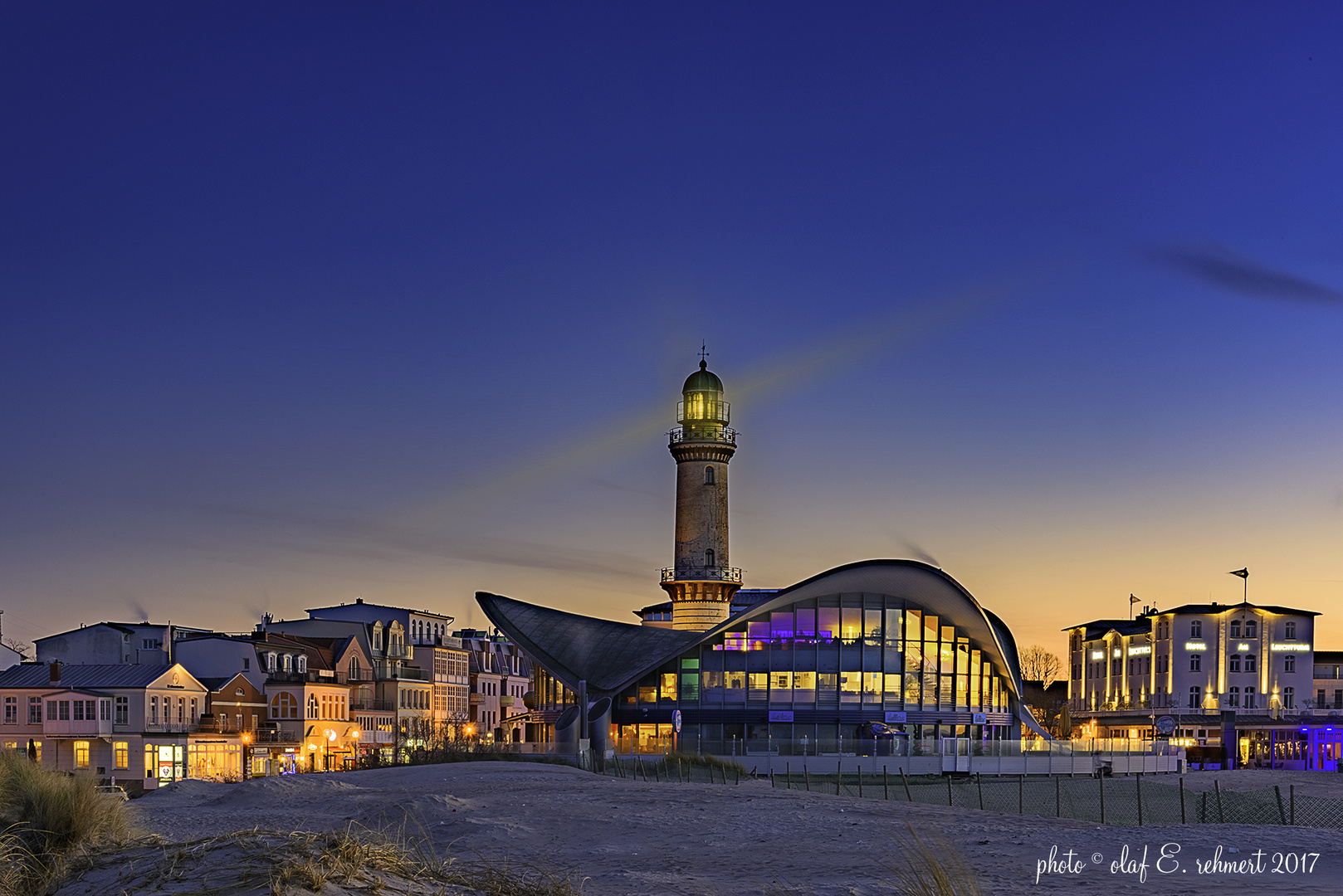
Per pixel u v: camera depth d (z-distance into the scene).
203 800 44.94
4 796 18.62
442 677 118.88
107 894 13.53
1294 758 114.69
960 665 88.31
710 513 97.31
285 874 12.73
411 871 14.66
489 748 74.62
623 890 18.70
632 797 40.09
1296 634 123.88
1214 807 48.16
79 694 78.31
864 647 85.56
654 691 85.38
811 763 72.44
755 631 85.75
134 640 89.50
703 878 20.72
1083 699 148.38
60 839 18.00
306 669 98.12
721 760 70.38
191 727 83.56
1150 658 129.38
